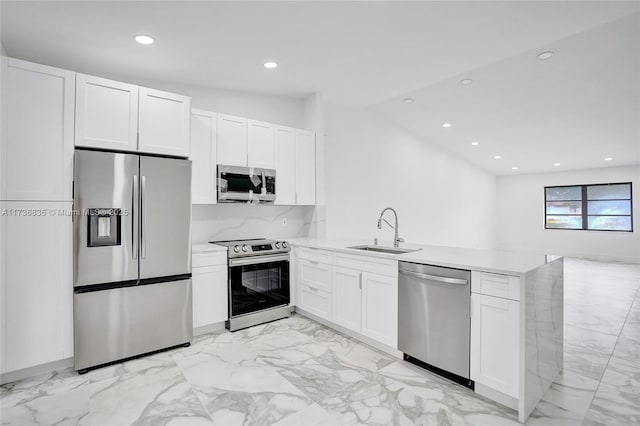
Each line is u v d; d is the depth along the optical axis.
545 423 1.82
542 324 2.08
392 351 2.65
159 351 2.76
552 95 4.25
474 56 3.19
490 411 1.92
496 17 2.51
